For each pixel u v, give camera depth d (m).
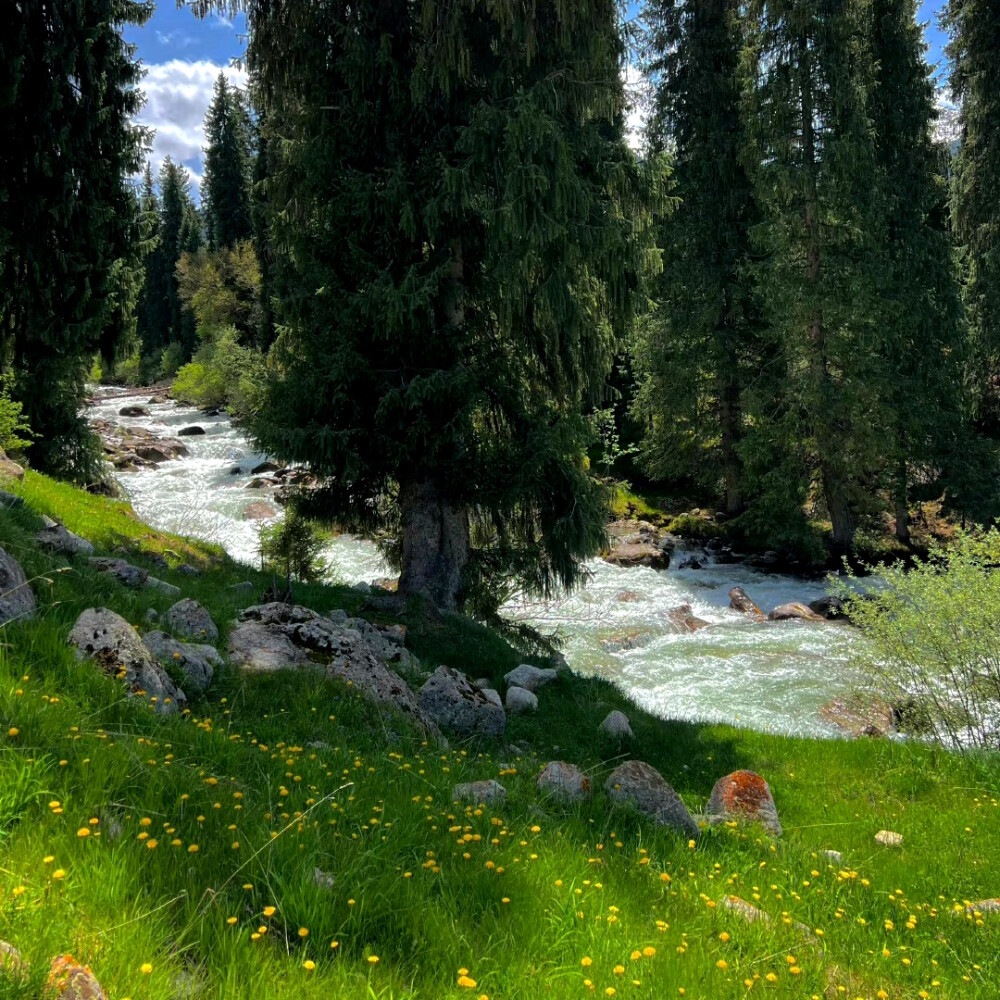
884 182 24.72
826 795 8.55
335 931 3.00
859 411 23.58
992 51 27.45
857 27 23.20
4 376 17.55
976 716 10.45
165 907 2.81
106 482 22.17
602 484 14.26
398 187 11.98
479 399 12.66
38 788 3.30
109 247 20.42
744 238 28.09
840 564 24.75
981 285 28.53
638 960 3.27
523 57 12.55
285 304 13.28
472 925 3.33
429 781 5.63
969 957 4.37
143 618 7.31
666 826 5.60
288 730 6.30
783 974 3.60
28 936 2.35
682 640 17.95
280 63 13.15
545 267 12.80
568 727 10.56
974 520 24.98
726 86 27.30
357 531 15.59
